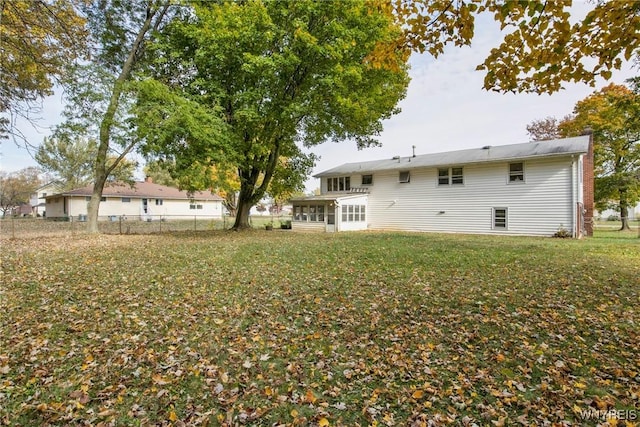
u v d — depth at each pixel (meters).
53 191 45.66
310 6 14.12
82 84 12.95
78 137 14.99
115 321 4.91
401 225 22.38
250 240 14.86
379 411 2.84
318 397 3.07
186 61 16.27
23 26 8.81
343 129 19.17
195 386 3.27
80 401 3.02
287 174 21.39
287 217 46.84
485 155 19.14
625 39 2.72
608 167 22.77
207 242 13.91
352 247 12.20
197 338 4.34
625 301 5.45
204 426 2.71
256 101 15.57
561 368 3.43
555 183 16.59
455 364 3.58
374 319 4.88
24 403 2.98
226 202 43.66
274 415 2.84
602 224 31.16
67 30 9.44
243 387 3.25
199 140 14.19
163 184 45.75
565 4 2.69
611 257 9.66
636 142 20.95
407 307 5.36
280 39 15.07
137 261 9.22
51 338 4.32
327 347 4.04
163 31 16.83
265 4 15.10
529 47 3.06
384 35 14.09
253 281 7.12
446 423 2.65
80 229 21.02
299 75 16.50
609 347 3.85
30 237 15.16
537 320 4.71
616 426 2.55
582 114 23.62
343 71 14.43
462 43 3.39
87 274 7.61
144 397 3.10
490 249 11.50
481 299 5.68
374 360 3.71
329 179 26.78
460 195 19.72
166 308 5.47
